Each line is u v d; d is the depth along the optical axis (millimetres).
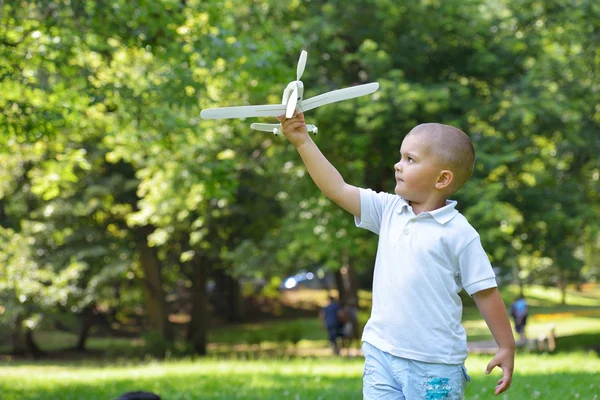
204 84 11062
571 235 22422
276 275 23781
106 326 39156
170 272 31812
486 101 20344
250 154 22234
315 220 19703
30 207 24047
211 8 11453
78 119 11672
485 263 3408
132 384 10984
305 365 14242
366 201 3586
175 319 42562
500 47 20703
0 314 22469
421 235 3418
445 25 19875
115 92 10992
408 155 3486
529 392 8094
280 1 18984
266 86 12484
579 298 60156
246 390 9680
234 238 26734
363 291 48438
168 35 10383
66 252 23922
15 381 12828
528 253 22156
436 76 20516
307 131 3469
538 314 44844
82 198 23922
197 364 15453
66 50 10242
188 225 24062
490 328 3453
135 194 25156
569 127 20562
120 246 25562
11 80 9789
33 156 14578
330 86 19219
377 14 19156
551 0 20875
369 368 3475
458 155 3434
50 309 23859
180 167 17188
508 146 19047
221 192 13141
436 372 3354
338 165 19594
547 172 22031
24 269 15625
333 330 22953
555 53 21656
